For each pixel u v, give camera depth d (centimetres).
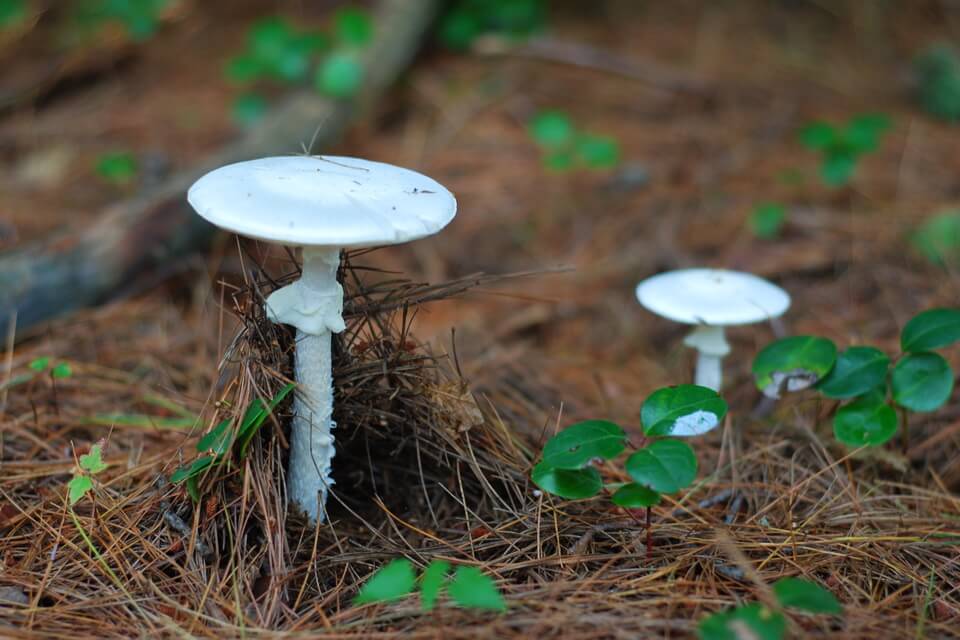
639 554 51
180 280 75
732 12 123
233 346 53
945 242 77
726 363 71
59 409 61
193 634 47
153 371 66
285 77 97
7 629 47
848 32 121
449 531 54
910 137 97
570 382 69
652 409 51
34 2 114
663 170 92
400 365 56
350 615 48
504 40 109
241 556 50
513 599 48
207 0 122
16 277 68
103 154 91
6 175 87
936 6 126
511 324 74
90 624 48
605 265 80
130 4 107
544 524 53
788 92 106
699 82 106
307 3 121
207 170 78
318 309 50
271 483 52
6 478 55
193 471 50
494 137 97
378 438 57
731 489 57
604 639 47
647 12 122
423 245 81
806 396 65
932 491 58
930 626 48
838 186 88
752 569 49
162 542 52
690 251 80
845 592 50
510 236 83
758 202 86
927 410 56
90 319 69
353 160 51
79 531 52
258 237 45
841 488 57
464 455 56
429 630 47
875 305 73
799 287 76
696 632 46
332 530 53
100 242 71
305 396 52
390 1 106
